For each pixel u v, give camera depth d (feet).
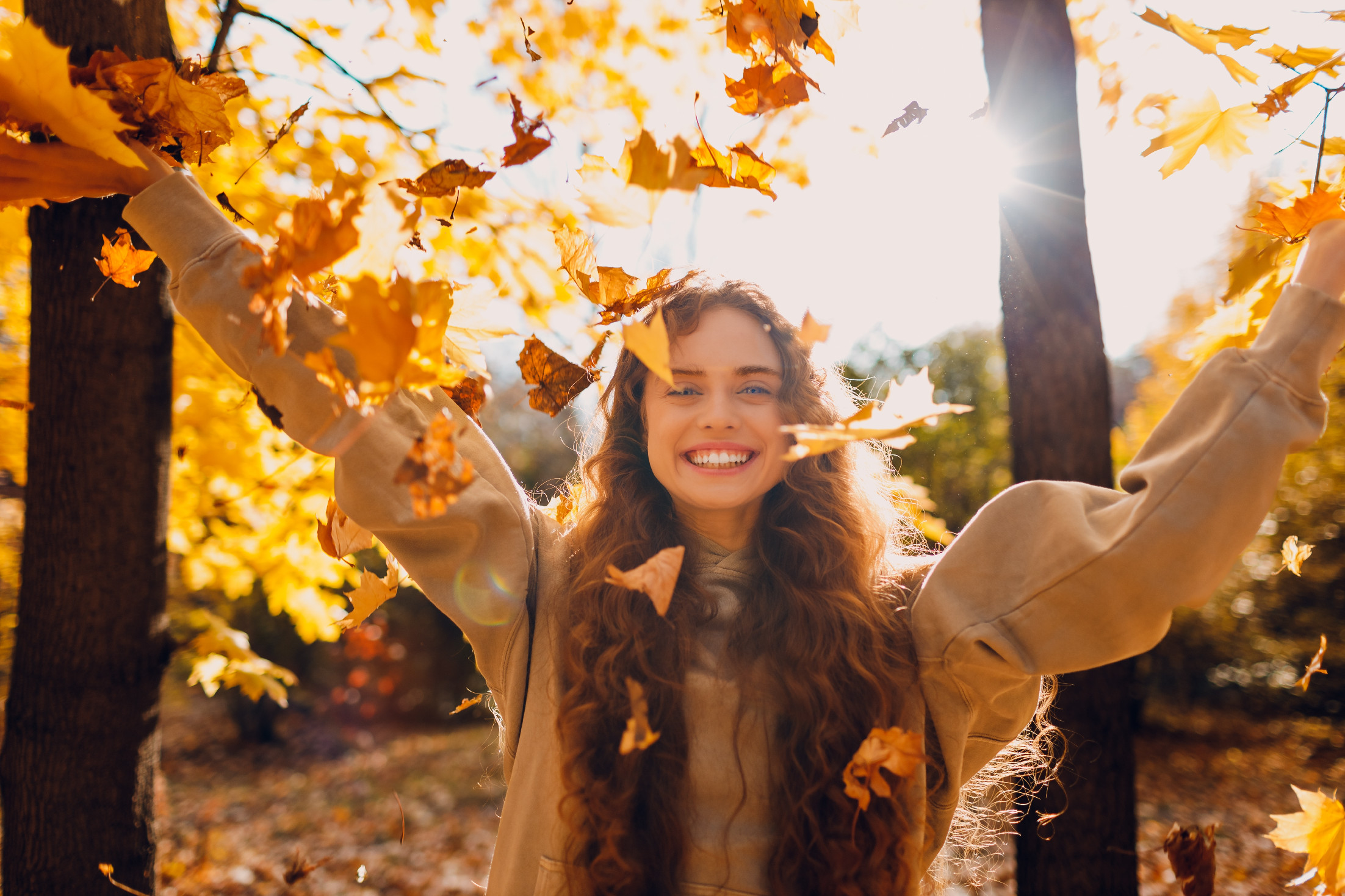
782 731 3.90
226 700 33.32
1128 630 3.36
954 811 4.12
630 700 3.84
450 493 2.45
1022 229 6.48
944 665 3.86
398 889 16.75
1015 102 6.31
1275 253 4.41
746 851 3.76
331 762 30.81
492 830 21.39
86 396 5.30
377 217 2.78
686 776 3.81
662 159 3.08
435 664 38.42
